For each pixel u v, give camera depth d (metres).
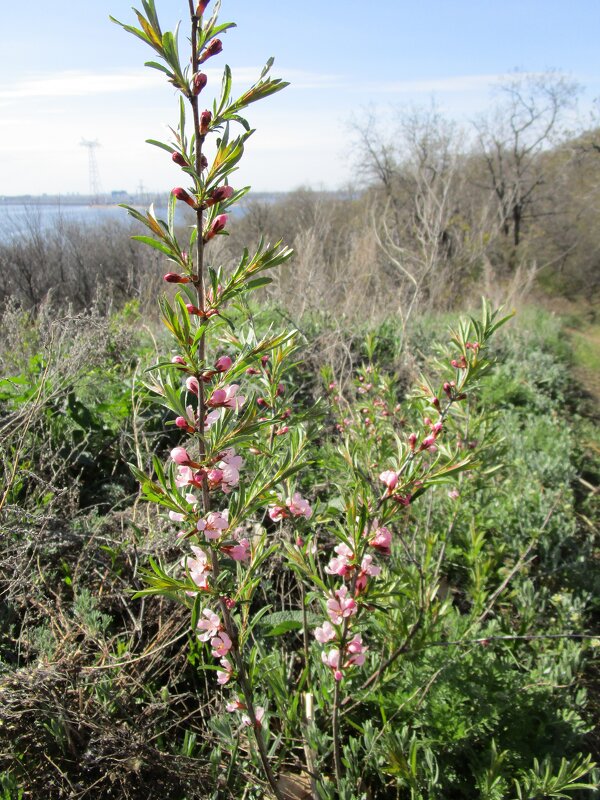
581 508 5.34
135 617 2.83
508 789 2.14
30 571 2.77
